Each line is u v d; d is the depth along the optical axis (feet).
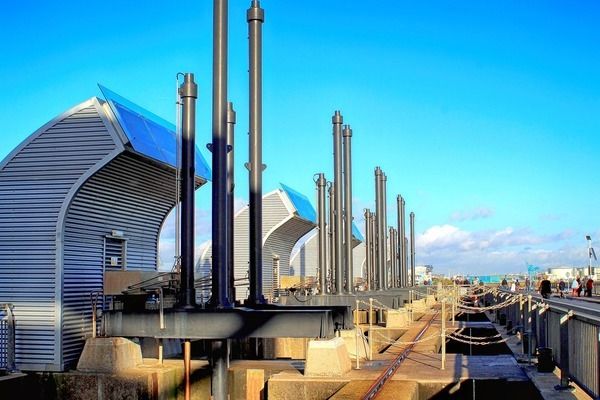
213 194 69.31
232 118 95.25
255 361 82.99
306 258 252.83
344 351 67.62
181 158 77.20
